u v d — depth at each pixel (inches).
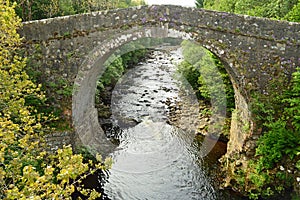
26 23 384.2
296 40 374.6
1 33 258.4
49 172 152.8
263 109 388.8
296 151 361.1
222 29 376.5
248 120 402.3
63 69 402.6
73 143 422.0
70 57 398.3
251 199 378.0
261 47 381.1
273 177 373.1
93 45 394.3
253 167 390.6
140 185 426.9
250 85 391.9
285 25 373.4
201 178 442.3
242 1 653.3
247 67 387.5
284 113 388.2
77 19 387.2
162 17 378.0
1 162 190.1
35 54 393.4
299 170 361.4
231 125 490.9
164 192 414.0
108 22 385.1
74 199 381.7
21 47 387.9
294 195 355.6
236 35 378.9
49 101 412.2
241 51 383.6
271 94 390.6
